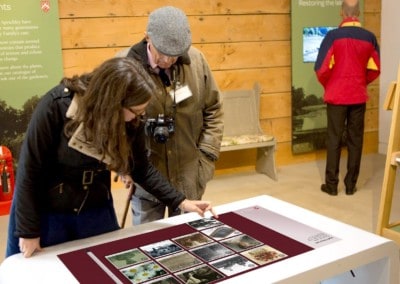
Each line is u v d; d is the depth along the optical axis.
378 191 3.91
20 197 1.33
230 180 4.39
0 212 3.51
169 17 1.67
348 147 3.80
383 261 1.42
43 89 3.85
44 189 1.43
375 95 5.22
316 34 4.65
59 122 1.32
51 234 1.47
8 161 3.52
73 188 1.45
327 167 3.84
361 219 3.29
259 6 4.48
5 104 3.74
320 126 4.88
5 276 1.27
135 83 1.20
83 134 1.26
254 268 1.25
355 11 3.65
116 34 4.03
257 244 1.41
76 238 1.53
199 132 2.06
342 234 1.47
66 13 3.84
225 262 1.29
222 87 4.48
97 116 1.21
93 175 1.46
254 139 4.26
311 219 1.61
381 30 5.09
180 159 1.98
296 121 4.75
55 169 1.41
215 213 1.65
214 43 4.37
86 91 1.23
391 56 5.02
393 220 3.26
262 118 4.71
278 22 4.59
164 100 1.87
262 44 4.57
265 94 4.67
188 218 1.65
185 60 1.88
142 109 1.27
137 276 1.22
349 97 3.64
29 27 3.71
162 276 1.22
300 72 4.67
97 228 1.54
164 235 1.50
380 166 4.71
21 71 3.74
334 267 1.29
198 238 1.46
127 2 4.01
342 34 3.61
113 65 1.21
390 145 2.65
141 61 1.80
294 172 4.59
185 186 2.01
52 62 3.83
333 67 3.69
